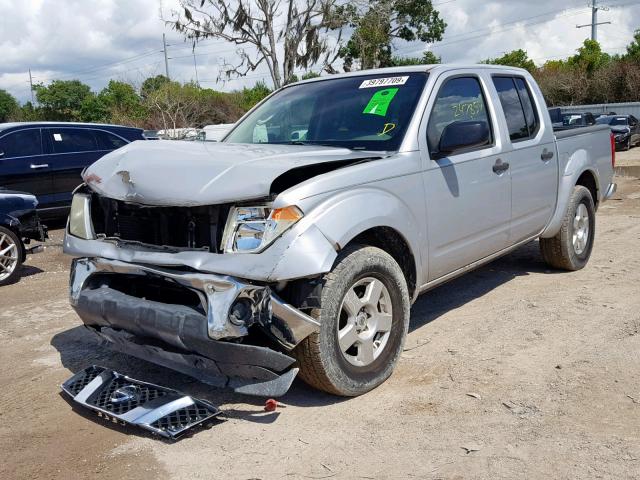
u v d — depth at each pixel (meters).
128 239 3.92
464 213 4.75
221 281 3.37
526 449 3.25
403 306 4.13
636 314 5.18
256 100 39.03
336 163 3.96
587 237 6.74
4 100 59.53
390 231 4.12
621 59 45.59
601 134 6.96
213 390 4.18
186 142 4.50
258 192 3.45
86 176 4.13
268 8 20.52
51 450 3.49
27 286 7.43
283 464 3.25
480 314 5.41
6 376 4.61
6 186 11.02
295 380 4.23
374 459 3.24
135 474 3.22
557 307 5.47
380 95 4.79
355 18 22.27
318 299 3.58
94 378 4.04
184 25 20.06
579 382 3.97
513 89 5.70
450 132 4.34
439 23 31.67
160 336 3.57
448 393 3.92
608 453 3.17
